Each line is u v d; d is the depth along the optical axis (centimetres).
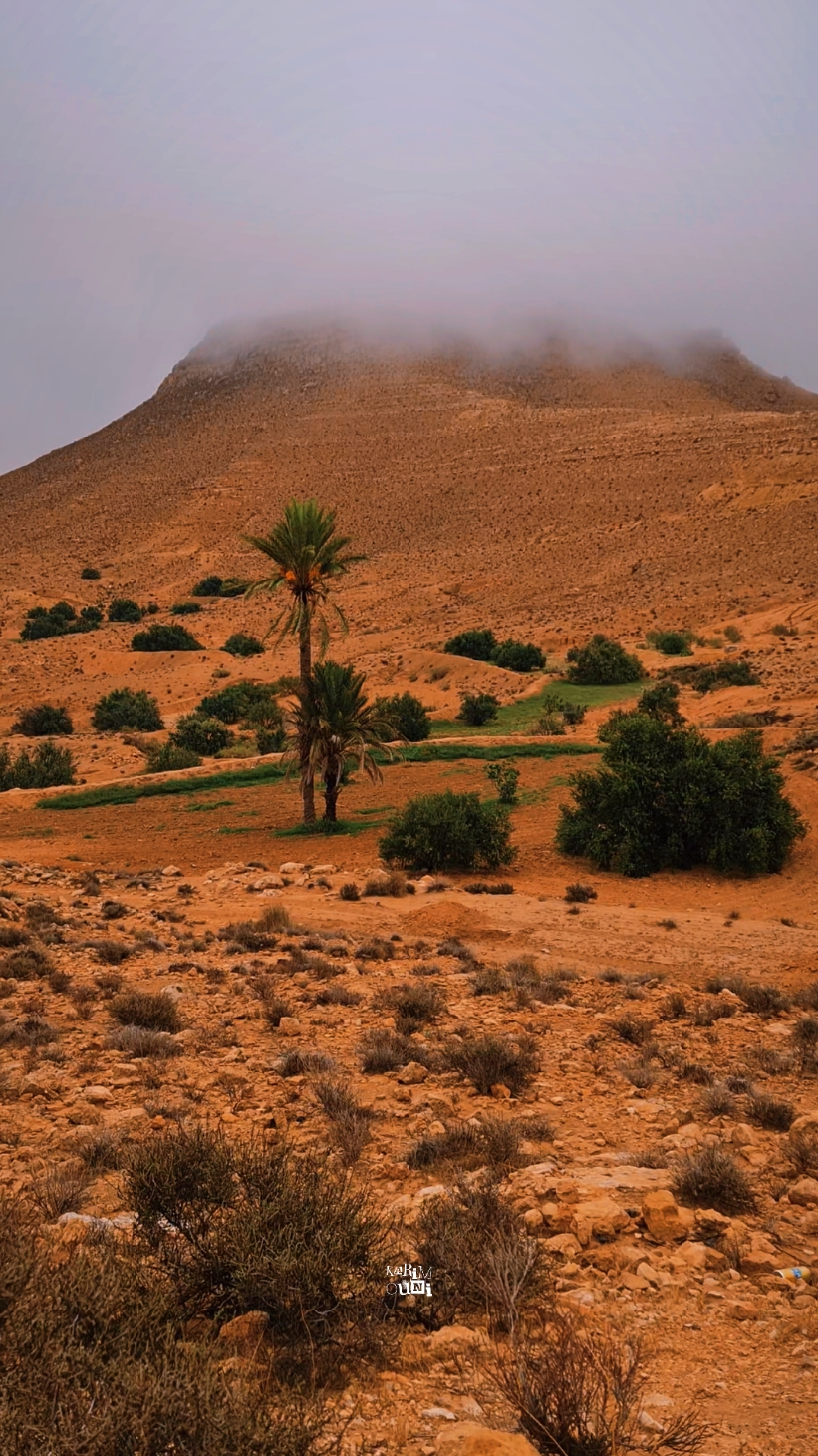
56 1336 354
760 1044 1273
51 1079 955
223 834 3906
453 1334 471
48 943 1812
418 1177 733
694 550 13712
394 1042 1152
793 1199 704
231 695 8694
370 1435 383
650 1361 457
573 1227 614
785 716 5609
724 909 2678
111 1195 648
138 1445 308
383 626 13112
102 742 7788
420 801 3253
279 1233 484
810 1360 458
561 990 1577
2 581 17775
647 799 3138
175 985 1489
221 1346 433
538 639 10950
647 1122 913
